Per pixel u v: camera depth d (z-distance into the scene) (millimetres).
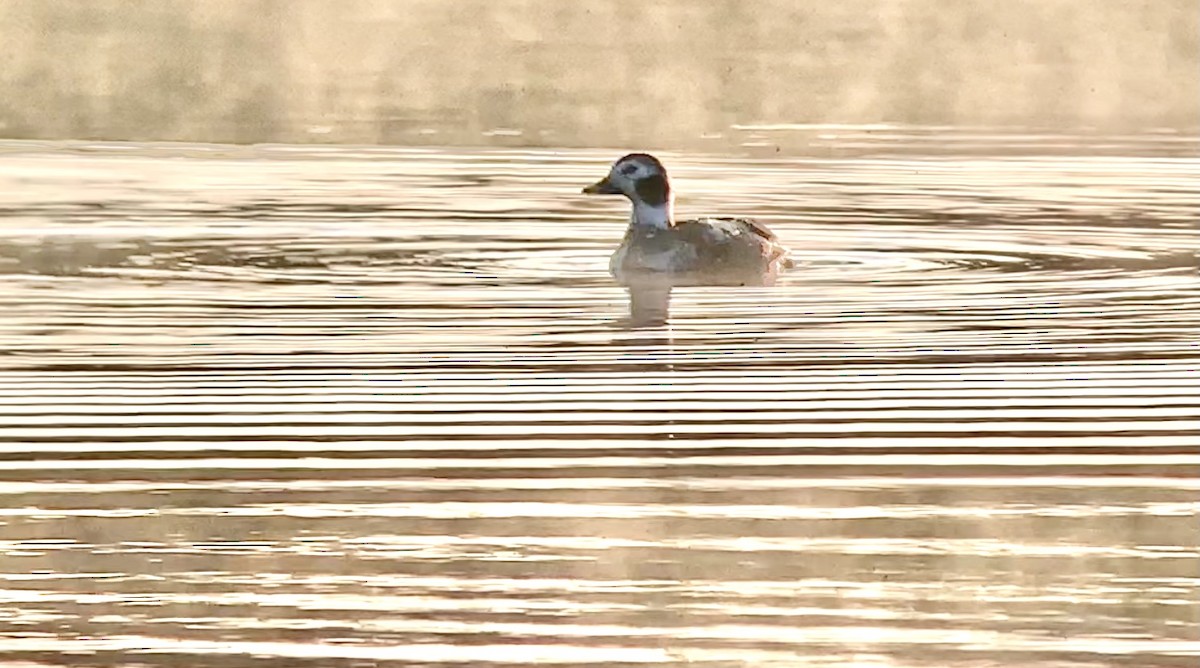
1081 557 9844
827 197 22141
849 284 16938
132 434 11844
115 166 24172
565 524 10312
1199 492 10828
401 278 17078
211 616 9023
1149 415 12305
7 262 17531
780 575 9578
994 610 9109
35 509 10453
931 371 13555
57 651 8602
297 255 18125
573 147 26672
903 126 29203
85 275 16984
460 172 24047
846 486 10922
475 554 9789
